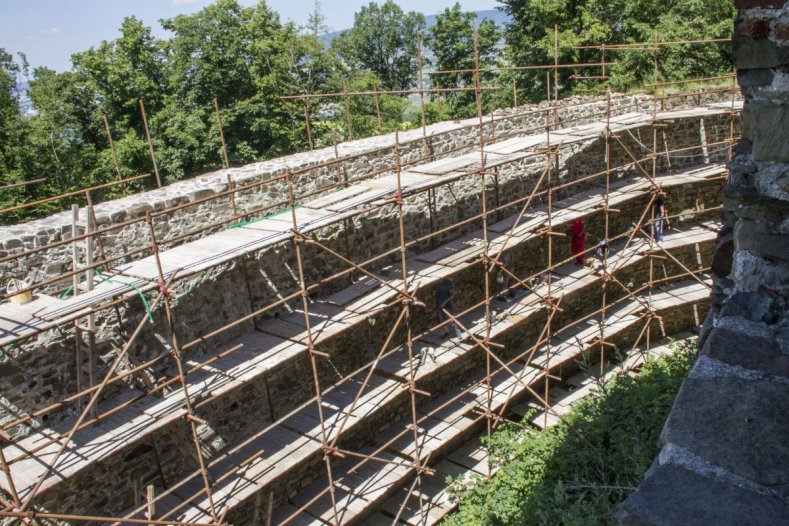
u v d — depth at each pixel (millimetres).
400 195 9109
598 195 14156
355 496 9383
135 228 8992
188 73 25734
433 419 11102
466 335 10969
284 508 9422
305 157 11711
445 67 36656
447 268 10781
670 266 15438
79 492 7766
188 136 24016
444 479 10633
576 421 10023
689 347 12055
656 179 14930
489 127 14422
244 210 10375
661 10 25344
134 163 24672
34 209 24172
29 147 25922
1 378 7219
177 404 7605
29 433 7469
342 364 10656
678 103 17250
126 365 8258
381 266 11539
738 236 3051
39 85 28281
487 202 13219
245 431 9453
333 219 8680
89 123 29672
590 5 24781
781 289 2891
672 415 2340
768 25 2713
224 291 9227
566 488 7969
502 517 9180
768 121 2807
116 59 27219
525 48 26672
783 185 2820
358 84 33719
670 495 2088
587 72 25891
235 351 8867
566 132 13391
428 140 13203
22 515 5848
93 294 6938
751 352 2518
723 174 14680
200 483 8461
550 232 11656
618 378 10359
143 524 7582
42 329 6137
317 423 9391
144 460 8375
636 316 13938
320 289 10633
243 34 26109
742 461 2127
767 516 1962
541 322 13539
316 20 38875
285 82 27422
